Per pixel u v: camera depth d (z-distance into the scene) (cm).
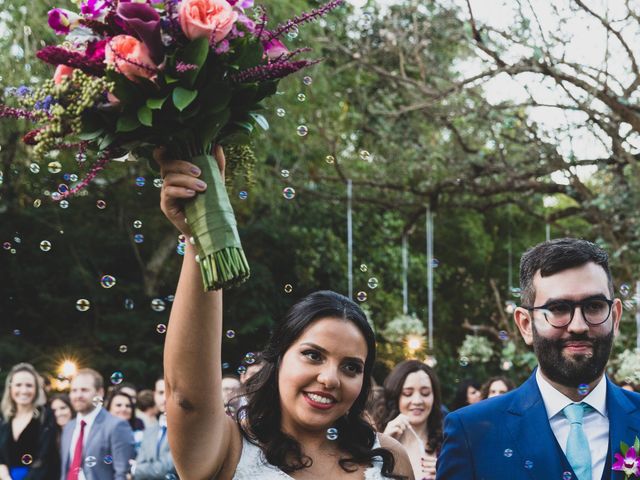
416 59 1082
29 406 693
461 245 1766
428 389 538
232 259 230
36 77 1020
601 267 287
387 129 1174
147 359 1487
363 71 1338
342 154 1458
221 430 260
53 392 1384
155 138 236
